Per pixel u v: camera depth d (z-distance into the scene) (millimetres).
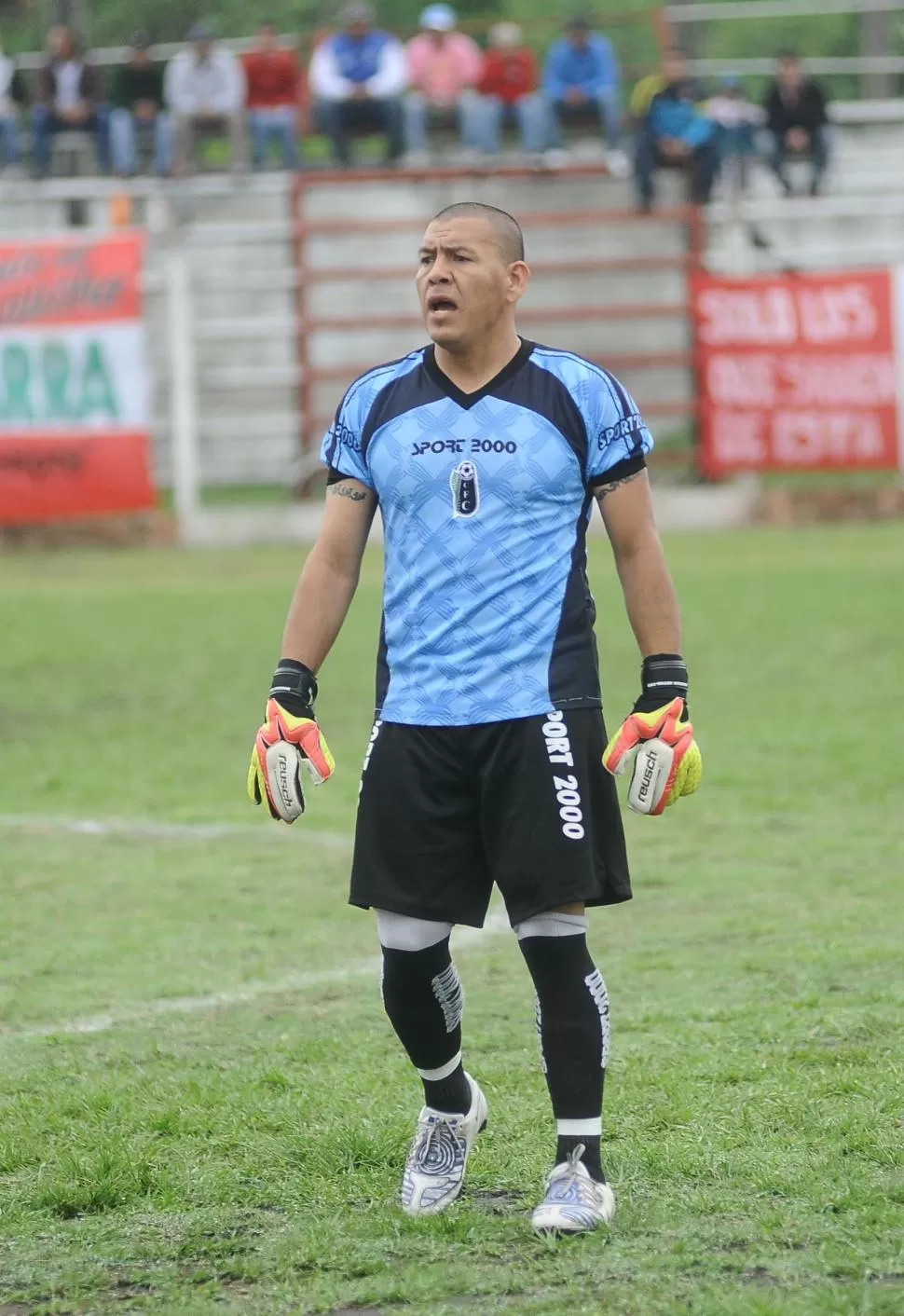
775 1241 9727
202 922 18484
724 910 18422
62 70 70312
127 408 57812
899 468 60281
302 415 66375
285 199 70562
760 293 60500
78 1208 10633
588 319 67312
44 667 36844
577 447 10312
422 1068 10594
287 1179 11008
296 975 16453
